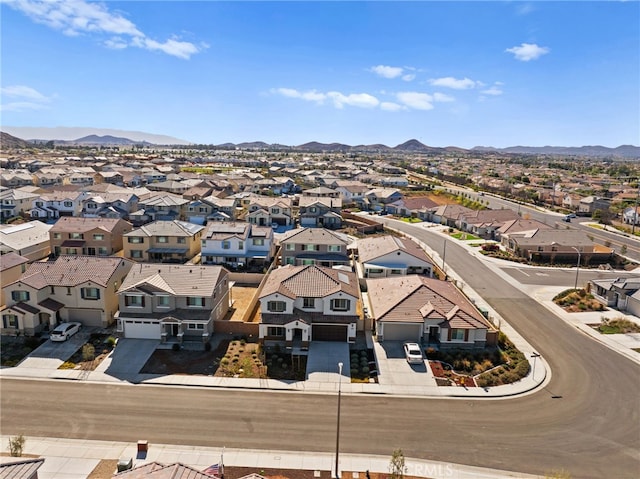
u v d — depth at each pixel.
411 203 114.44
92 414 30.27
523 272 66.00
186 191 116.81
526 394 33.88
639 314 49.00
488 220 93.56
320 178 166.50
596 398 33.44
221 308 45.62
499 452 27.17
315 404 31.94
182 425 29.22
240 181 144.75
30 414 30.16
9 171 145.50
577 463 26.39
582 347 41.88
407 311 41.69
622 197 139.25
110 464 25.58
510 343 41.62
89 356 36.97
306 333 40.16
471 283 60.00
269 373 35.97
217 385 34.12
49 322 42.69
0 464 20.22
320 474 25.06
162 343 40.28
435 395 33.41
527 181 193.00
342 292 41.28
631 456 27.11
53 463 25.56
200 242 71.06
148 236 64.62
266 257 63.38
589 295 54.66
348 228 91.62
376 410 31.34
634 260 74.81
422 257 59.00
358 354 39.16
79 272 44.56
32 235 65.50
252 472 25.08
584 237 75.19
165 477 18.59
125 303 41.00
